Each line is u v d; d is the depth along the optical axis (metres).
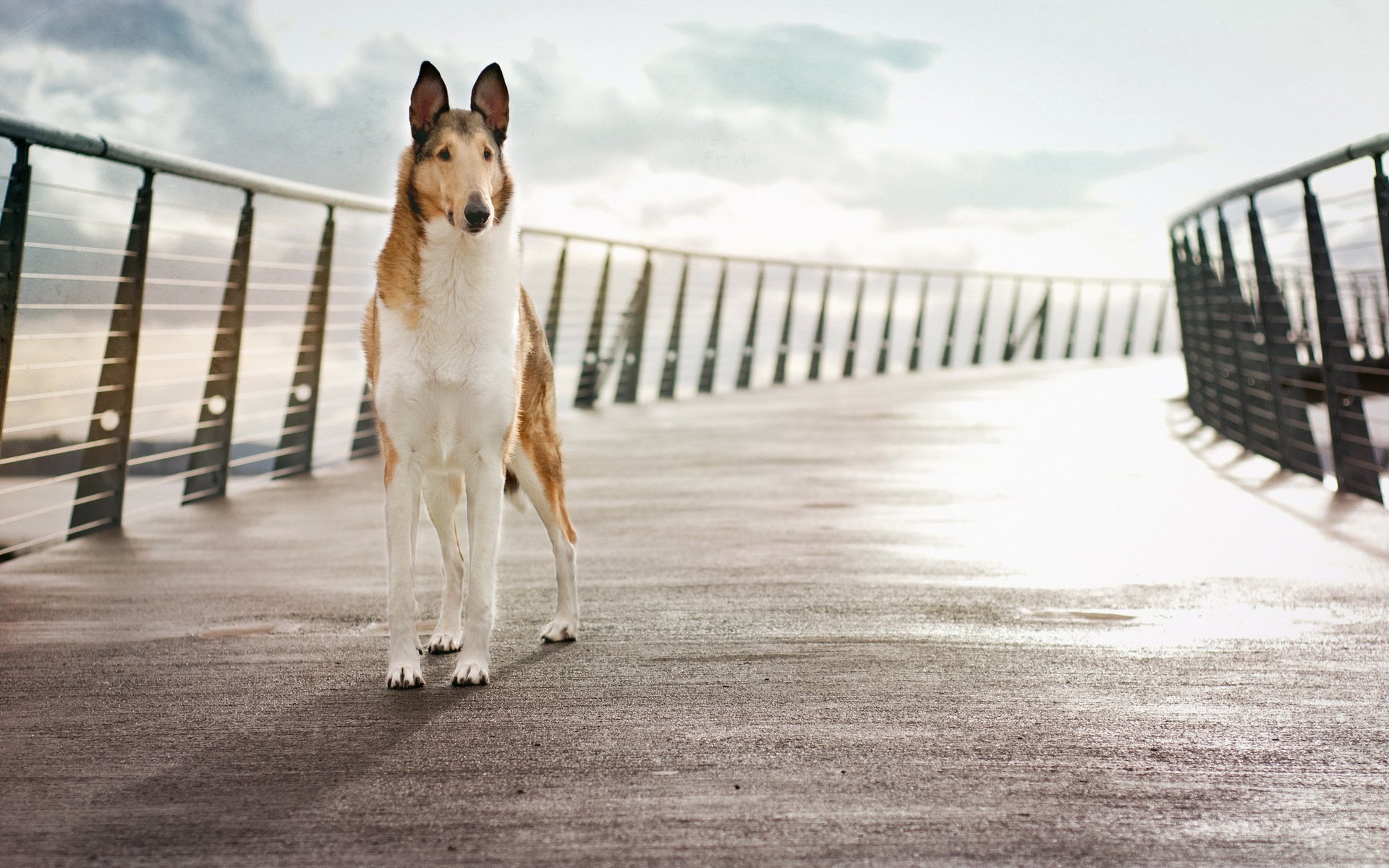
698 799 1.75
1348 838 1.60
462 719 2.19
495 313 2.58
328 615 3.16
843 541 4.12
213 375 5.45
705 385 12.98
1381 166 4.40
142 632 2.95
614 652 2.70
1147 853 1.55
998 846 1.58
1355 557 3.66
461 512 4.92
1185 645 2.66
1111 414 8.85
